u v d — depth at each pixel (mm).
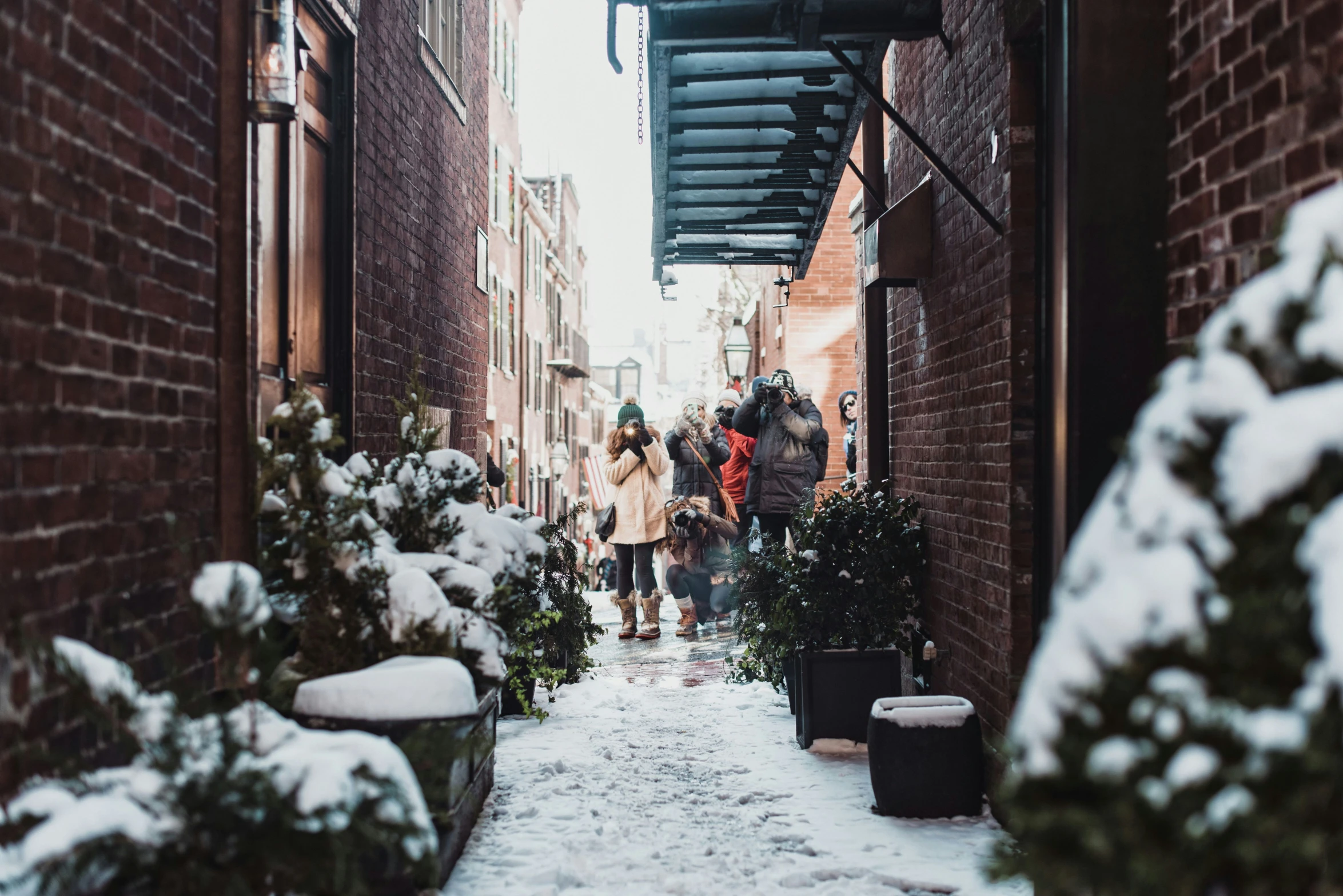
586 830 4637
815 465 9734
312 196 5984
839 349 16453
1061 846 1641
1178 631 1514
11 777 2432
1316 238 1646
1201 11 3201
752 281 26516
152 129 3240
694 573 10398
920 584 6746
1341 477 1479
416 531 4379
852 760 5926
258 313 4777
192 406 3533
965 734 4887
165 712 2447
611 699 7547
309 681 3484
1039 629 4754
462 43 10227
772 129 7684
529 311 32844
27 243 2523
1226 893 1524
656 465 10211
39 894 2068
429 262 8781
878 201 7555
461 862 4176
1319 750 1397
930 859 4305
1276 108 2754
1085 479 3520
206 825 2312
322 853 2344
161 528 3289
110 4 2967
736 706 7375
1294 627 1487
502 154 27000
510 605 4539
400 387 7703
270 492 4113
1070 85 3506
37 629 2551
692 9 5688
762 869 4238
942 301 6281
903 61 7582
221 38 3715
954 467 5988
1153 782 1492
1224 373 1613
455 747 3055
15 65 2473
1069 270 3508
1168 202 3461
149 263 3209
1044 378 4746
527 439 32062
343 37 6332
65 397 2699
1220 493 1584
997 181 5180
